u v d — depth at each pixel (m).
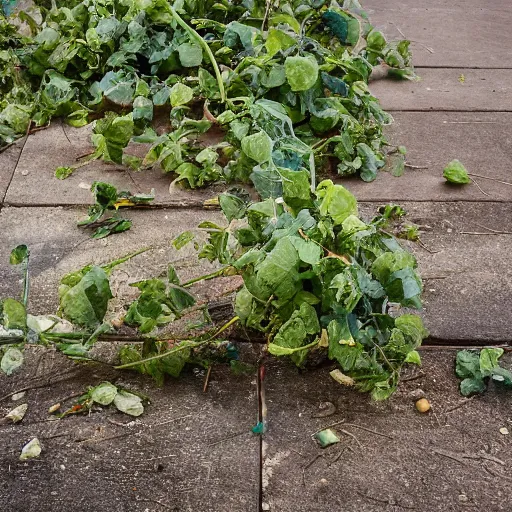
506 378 2.22
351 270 2.12
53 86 3.85
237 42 3.87
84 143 3.66
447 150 3.69
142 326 2.22
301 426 2.12
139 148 3.62
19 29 4.73
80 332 2.25
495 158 3.62
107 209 3.11
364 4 6.16
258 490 1.94
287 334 2.12
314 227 2.24
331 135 3.50
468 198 3.26
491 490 1.94
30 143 3.66
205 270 2.73
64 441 2.07
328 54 3.62
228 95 3.63
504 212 3.16
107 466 2.00
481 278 2.73
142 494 1.92
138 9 3.90
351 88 3.56
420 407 2.18
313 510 1.89
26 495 1.92
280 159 2.87
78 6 4.18
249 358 2.34
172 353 2.19
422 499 1.92
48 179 3.34
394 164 3.54
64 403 2.20
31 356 2.36
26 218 3.06
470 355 2.33
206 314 2.36
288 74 3.18
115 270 2.73
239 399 2.20
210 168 3.26
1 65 4.03
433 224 3.07
